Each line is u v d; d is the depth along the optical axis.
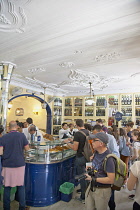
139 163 1.64
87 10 2.26
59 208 2.95
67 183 3.42
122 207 2.99
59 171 3.30
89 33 2.85
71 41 3.16
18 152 2.66
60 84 7.07
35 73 5.45
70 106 8.97
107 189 1.89
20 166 2.64
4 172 2.60
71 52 3.67
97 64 4.38
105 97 8.14
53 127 8.48
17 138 2.67
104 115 8.08
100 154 1.97
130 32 2.78
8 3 2.19
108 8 2.20
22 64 4.57
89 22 2.53
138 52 3.55
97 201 1.88
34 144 3.17
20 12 2.35
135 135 3.70
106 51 3.56
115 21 2.49
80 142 3.15
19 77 6.04
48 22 2.57
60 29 2.75
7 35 2.98
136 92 7.41
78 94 8.80
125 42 3.14
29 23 2.60
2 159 2.64
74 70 4.97
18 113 9.38
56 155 3.29
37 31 2.83
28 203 3.03
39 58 4.08
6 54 3.87
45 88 7.65
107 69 4.81
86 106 8.59
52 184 3.13
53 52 3.69
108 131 4.07
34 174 3.07
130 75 5.40
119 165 1.88
